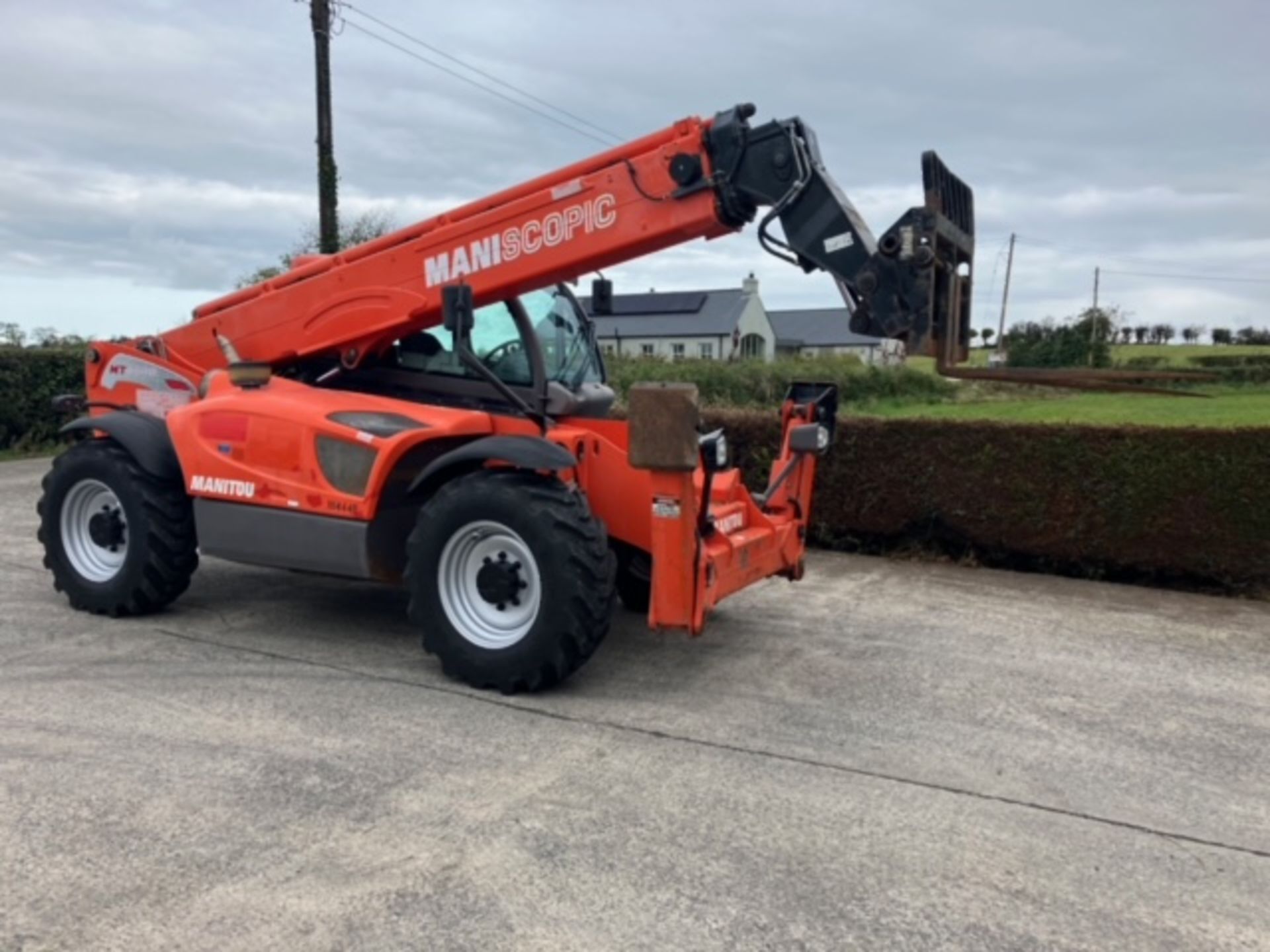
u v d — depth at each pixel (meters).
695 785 3.71
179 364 6.02
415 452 4.99
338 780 3.66
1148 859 3.30
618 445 5.34
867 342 63.03
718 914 2.88
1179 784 3.90
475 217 5.17
